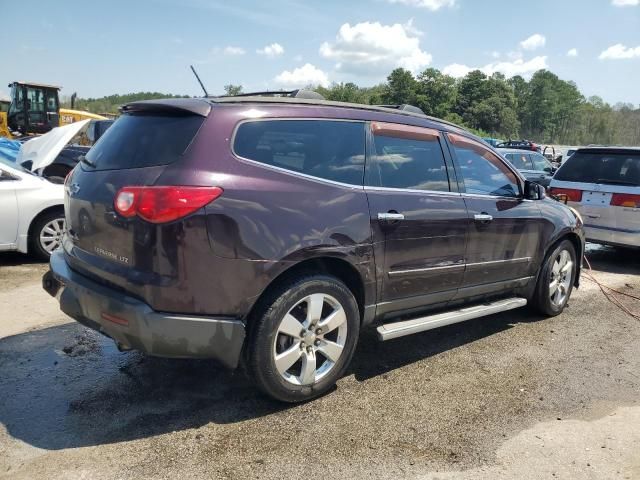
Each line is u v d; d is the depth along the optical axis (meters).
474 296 4.56
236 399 3.52
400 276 3.82
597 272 7.79
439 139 4.29
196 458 2.88
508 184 4.84
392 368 4.13
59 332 4.58
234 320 3.07
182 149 3.02
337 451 2.99
